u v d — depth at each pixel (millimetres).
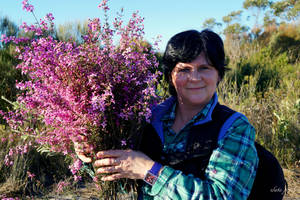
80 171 1358
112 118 1131
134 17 1227
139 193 1220
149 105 1161
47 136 1209
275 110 4082
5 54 5008
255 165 1031
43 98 1080
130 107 1088
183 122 1168
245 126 1038
